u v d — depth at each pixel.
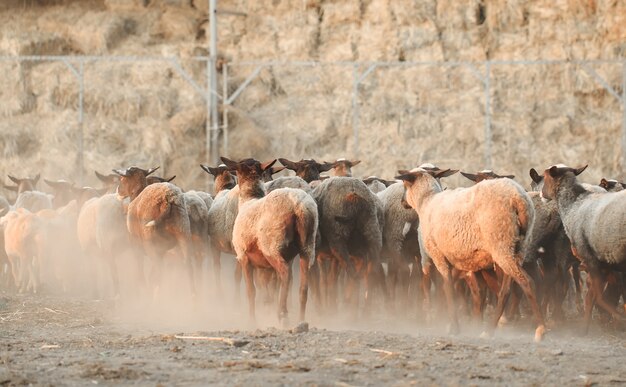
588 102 34.03
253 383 9.34
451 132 33.59
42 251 21.33
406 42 35.22
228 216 17.25
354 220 15.72
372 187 19.88
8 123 34.62
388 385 9.32
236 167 15.23
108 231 18.33
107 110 34.59
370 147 33.75
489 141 32.12
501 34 34.97
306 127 34.31
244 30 36.09
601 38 34.47
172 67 35.16
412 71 34.75
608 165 33.09
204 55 35.66
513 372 9.96
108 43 35.84
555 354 11.02
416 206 13.97
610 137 33.28
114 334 13.41
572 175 14.67
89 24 36.09
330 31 35.84
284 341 11.84
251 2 36.34
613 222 13.61
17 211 21.98
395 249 16.62
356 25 35.75
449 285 13.48
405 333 13.41
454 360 10.56
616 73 33.91
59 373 9.97
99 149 33.91
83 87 34.75
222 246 17.55
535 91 34.06
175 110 34.56
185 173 33.62
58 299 19.52
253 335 12.33
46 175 33.59
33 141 34.34
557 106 33.91
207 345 11.64
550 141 33.38
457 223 12.77
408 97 34.50
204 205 17.86
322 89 35.12
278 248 13.61
